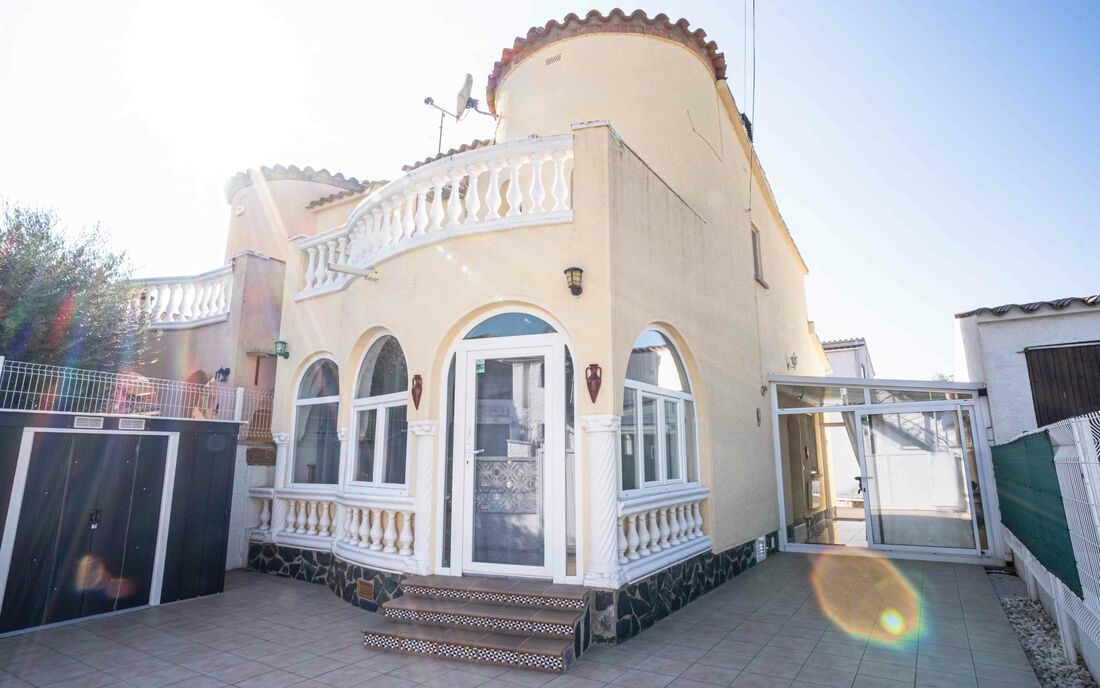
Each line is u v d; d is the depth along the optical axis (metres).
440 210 7.70
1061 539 5.21
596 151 6.87
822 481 16.36
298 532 9.40
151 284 12.78
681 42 10.54
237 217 15.82
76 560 7.00
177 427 8.09
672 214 8.40
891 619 6.74
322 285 9.91
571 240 6.74
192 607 7.57
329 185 15.71
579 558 6.18
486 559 6.65
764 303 12.73
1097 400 9.22
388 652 5.79
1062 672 5.15
